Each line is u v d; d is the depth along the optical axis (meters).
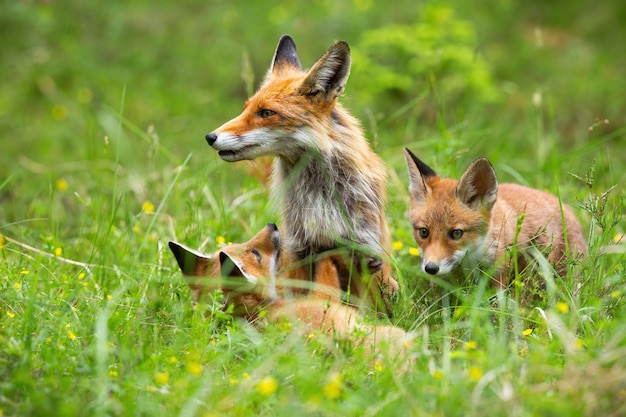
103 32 27.53
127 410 7.25
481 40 27.12
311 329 8.88
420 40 22.31
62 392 7.60
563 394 7.18
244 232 13.20
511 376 7.73
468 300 9.69
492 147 19.48
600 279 10.12
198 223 12.64
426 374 7.71
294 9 28.69
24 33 26.52
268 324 9.14
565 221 11.67
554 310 9.09
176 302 10.20
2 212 15.51
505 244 10.72
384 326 9.37
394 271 12.34
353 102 20.33
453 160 13.46
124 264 12.05
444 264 10.38
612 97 22.84
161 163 17.50
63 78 24.70
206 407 7.39
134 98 23.61
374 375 8.12
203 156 17.81
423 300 10.60
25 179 17.59
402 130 20.22
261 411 7.48
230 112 22.97
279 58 12.20
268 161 12.84
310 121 11.05
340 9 27.59
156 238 13.09
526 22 29.14
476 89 21.70
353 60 21.52
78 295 10.21
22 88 24.19
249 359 8.32
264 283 9.96
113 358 8.54
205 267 10.10
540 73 25.16
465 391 7.33
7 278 10.34
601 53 26.23
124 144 18.52
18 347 8.06
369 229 11.38
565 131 21.58
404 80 21.53
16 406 7.30
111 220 12.70
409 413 7.13
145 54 26.27
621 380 7.09
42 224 14.37
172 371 8.17
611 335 8.67
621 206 11.27
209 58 26.19
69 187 16.45
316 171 11.27
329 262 10.84
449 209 10.52
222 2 30.12
